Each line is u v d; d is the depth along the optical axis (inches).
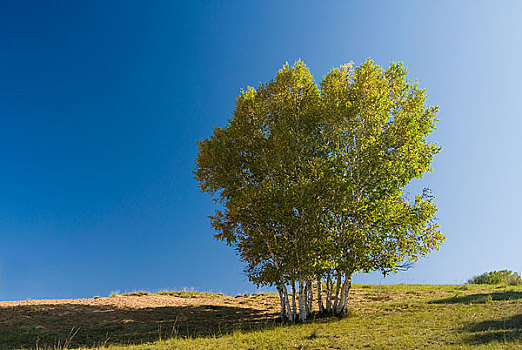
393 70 803.4
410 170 748.6
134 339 578.9
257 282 707.4
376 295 954.7
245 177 761.0
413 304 758.5
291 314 714.2
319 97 785.6
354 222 727.7
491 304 666.2
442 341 432.8
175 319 732.7
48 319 666.2
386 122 768.3
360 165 744.3
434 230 709.9
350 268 690.8
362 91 744.3
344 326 581.0
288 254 702.5
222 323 713.0
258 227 719.7
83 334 599.5
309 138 762.2
